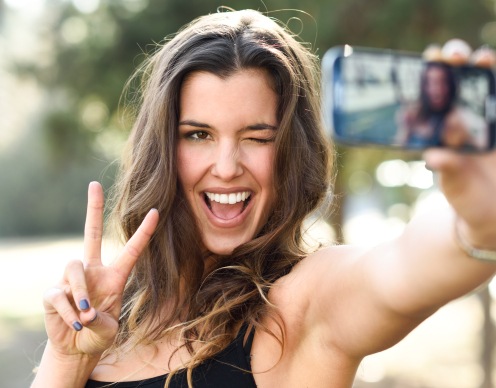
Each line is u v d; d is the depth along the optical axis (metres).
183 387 1.92
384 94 1.10
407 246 1.39
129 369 2.02
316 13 6.71
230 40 2.06
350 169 8.34
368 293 1.54
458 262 1.27
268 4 6.82
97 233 1.87
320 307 1.79
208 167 2.07
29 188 34.41
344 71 1.09
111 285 1.86
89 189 1.87
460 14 6.64
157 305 2.16
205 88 2.03
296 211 2.14
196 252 2.16
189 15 7.60
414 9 6.68
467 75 1.11
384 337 1.59
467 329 11.80
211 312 1.98
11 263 24.61
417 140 1.10
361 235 16.58
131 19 7.80
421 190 8.37
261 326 1.90
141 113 2.30
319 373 1.84
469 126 1.10
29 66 9.17
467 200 1.14
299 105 2.18
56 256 26.50
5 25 14.91
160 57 2.25
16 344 12.20
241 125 2.03
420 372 9.41
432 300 1.37
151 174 2.20
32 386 1.94
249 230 2.13
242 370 1.90
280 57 2.04
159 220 2.16
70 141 9.22
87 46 8.22
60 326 1.90
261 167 2.07
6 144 32.88
